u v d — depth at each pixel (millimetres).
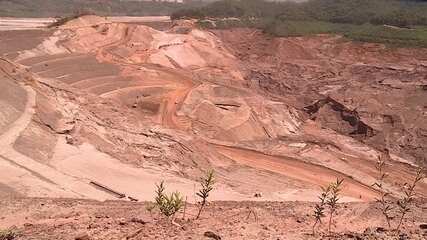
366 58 106875
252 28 125500
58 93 50438
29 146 37281
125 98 70750
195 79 82125
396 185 53719
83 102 52000
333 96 82812
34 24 116938
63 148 40281
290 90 91938
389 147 66875
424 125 71188
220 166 50875
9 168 33281
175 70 85500
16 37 83312
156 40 97375
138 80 77938
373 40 111062
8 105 40875
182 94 73750
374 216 22453
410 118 73188
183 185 40406
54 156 38312
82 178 36312
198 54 99312
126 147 45844
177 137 51875
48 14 163250
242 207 23906
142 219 15930
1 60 48125
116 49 89750
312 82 93938
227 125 66938
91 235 14094
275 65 105125
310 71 99500
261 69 101375
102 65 80312
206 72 93750
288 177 51281
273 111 74250
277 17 143500
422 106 78125
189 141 52406
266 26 123125
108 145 44562
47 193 31500
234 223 17469
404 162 62219
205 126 65562
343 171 55219
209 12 138125
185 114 67562
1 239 13766
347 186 51406
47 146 39156
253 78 99000
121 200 32906
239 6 143250
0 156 34406
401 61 103500
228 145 58906
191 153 49844
